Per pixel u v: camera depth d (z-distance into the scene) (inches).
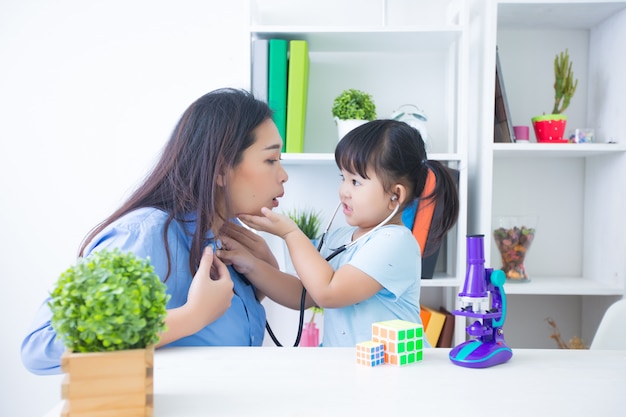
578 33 72.7
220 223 44.2
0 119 73.9
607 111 67.8
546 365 29.5
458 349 30.0
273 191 44.0
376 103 73.9
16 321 74.4
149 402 21.8
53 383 74.4
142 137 73.7
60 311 21.6
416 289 47.6
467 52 62.7
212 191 39.5
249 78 62.7
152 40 73.5
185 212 40.1
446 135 73.4
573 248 73.9
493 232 67.7
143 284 22.5
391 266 43.6
